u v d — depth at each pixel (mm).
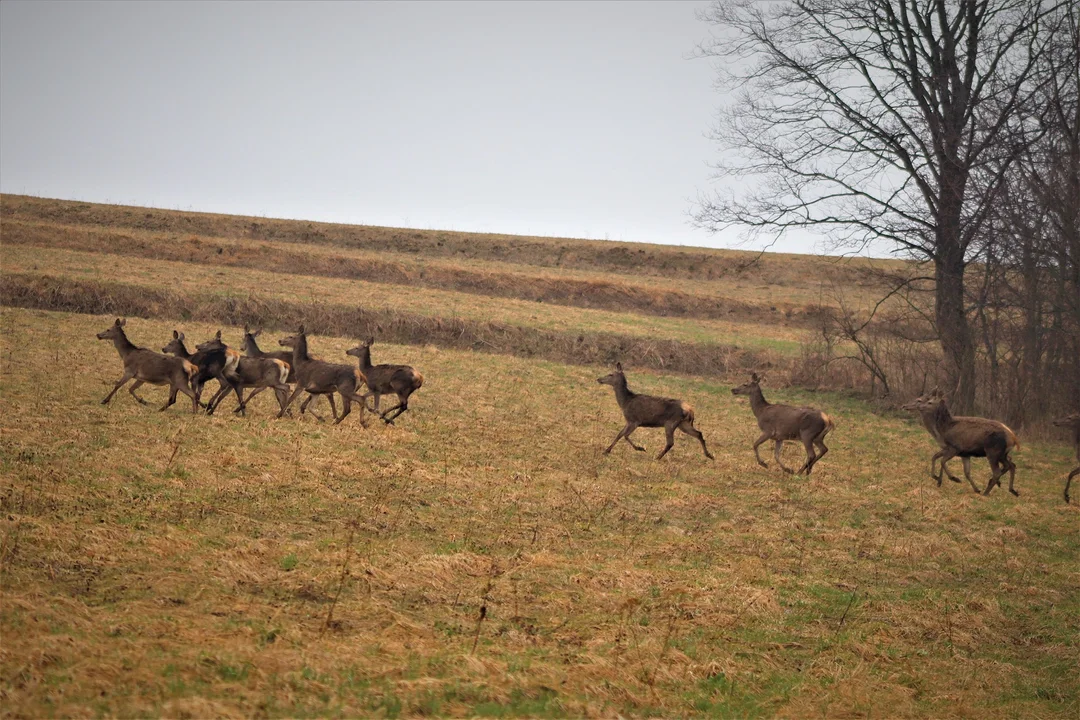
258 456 50562
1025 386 91250
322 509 43031
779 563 43531
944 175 93500
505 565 38344
